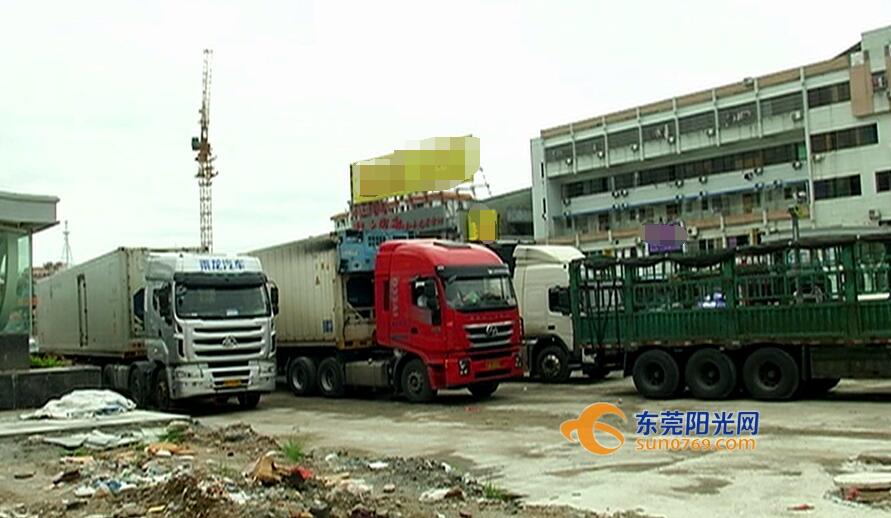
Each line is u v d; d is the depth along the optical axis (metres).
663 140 58.16
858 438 12.36
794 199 52.09
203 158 82.75
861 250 15.82
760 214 53.12
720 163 56.78
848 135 49.03
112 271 23.08
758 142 54.22
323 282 22.27
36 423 14.09
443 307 19.19
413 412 18.28
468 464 11.92
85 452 12.16
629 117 60.12
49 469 10.91
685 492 9.55
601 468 11.20
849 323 15.88
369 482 10.00
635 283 18.89
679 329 18.09
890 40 47.25
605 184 63.41
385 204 48.81
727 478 10.16
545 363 22.98
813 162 50.28
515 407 18.16
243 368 19.67
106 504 8.73
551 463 11.72
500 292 20.02
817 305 16.27
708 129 55.66
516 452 12.71
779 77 52.09
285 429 16.47
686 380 18.16
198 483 8.64
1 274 17.80
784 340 16.66
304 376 23.02
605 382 22.77
